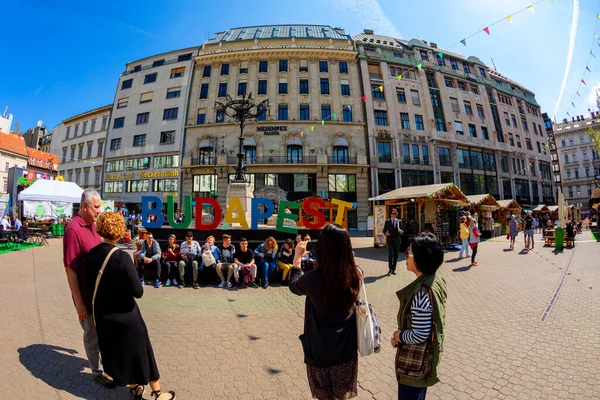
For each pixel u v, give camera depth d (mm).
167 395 2389
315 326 1716
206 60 29359
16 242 12656
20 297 5121
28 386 2537
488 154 32031
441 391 2572
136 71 32188
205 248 6477
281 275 6578
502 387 2615
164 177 28094
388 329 4059
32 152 34500
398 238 7527
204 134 27781
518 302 5070
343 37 31453
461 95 31781
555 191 38062
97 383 2650
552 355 3186
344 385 1672
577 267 7828
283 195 24156
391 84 29125
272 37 29641
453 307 4887
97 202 2848
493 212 23266
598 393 2498
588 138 48562
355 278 1687
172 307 4883
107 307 2188
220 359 3131
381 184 27094
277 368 2963
